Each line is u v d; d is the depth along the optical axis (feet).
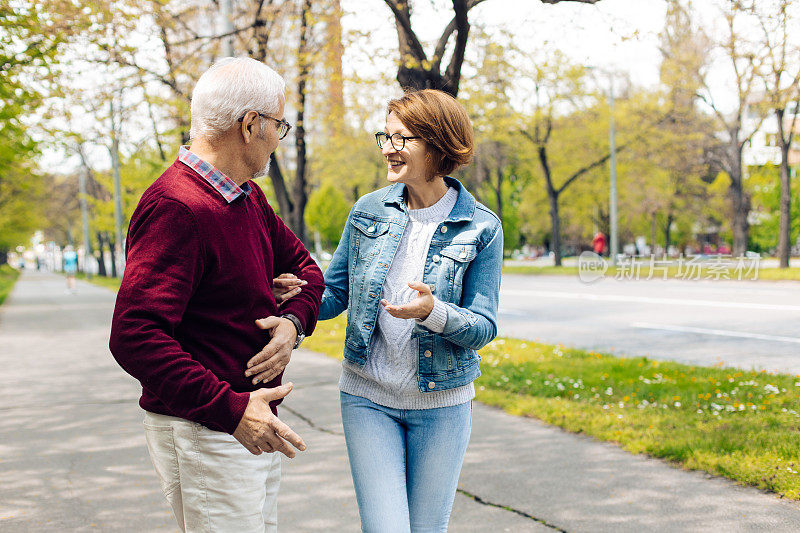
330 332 34.50
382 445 6.68
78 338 37.50
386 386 6.80
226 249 5.48
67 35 26.91
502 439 15.58
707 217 130.41
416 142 6.70
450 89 25.84
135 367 4.99
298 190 44.86
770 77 53.06
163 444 5.78
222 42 31.94
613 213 87.20
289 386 5.54
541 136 90.89
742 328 31.60
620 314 39.34
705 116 85.05
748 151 87.51
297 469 13.85
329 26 29.99
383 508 6.36
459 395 6.89
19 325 45.73
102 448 15.62
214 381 5.12
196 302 5.46
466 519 11.07
